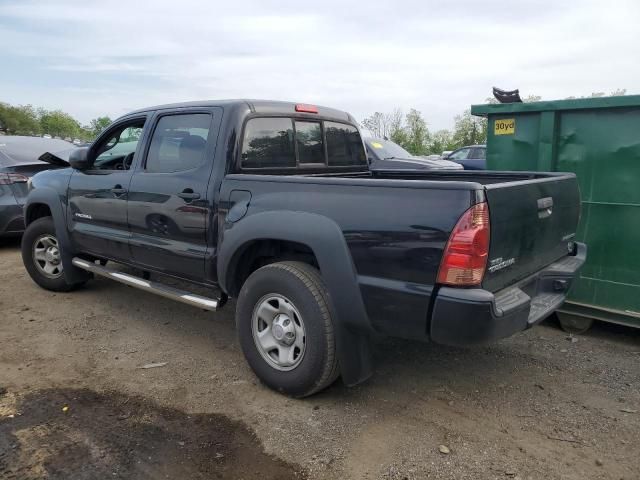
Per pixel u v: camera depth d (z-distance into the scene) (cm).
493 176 449
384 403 349
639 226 439
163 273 443
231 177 376
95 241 505
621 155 444
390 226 295
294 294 331
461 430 317
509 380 383
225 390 366
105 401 350
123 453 293
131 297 571
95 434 311
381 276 302
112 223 481
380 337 458
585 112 459
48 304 549
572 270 372
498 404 348
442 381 381
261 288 350
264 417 330
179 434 312
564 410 341
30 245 584
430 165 1050
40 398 354
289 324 343
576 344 452
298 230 328
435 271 281
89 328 482
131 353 428
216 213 385
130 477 273
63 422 324
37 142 891
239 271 388
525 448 299
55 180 552
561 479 273
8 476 273
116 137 512
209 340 456
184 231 409
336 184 320
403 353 428
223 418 329
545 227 348
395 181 297
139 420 327
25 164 792
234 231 363
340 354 327
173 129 431
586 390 368
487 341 281
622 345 449
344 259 311
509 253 304
